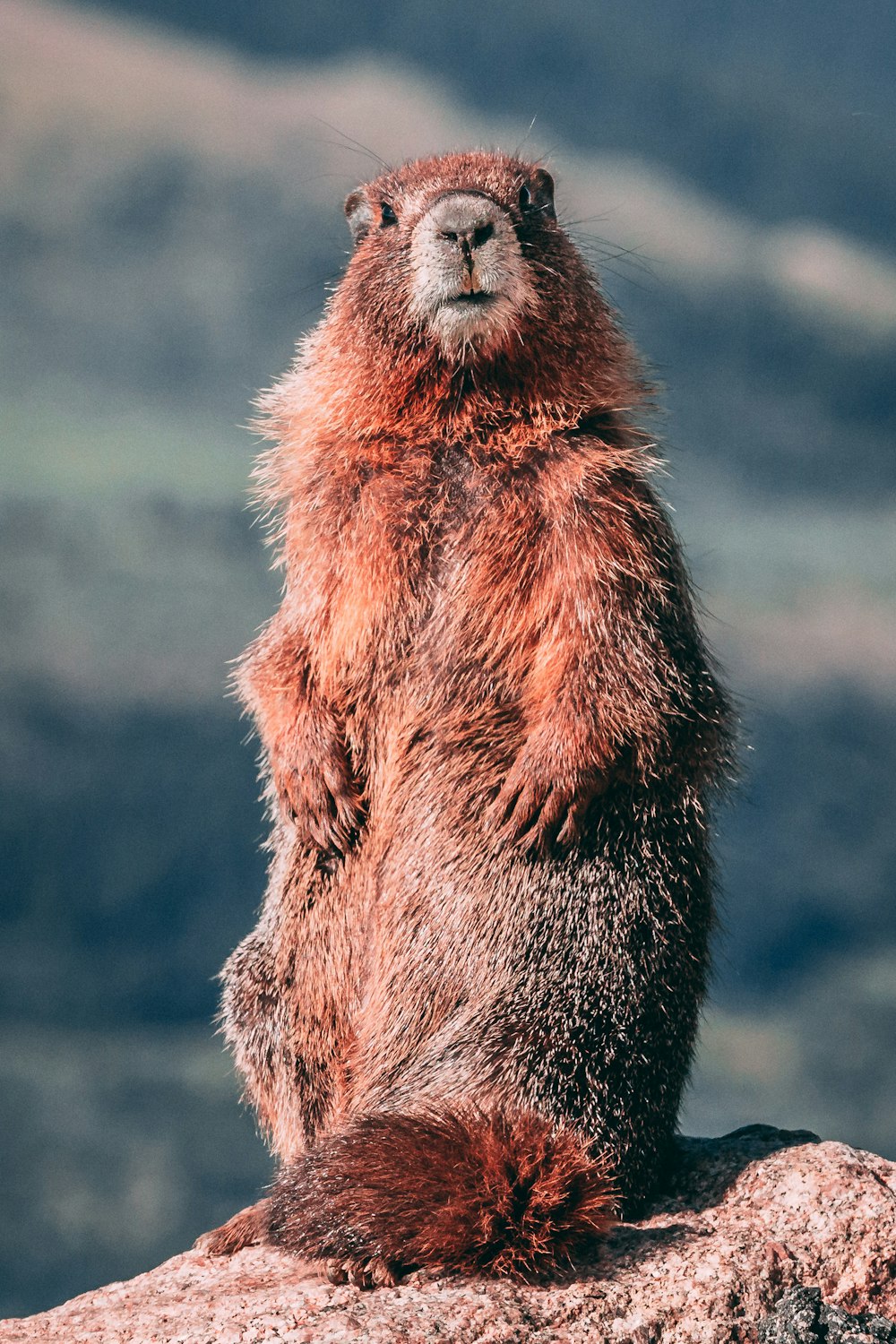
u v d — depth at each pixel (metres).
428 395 15.13
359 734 14.94
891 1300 13.00
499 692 14.35
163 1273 14.06
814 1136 14.84
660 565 14.66
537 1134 12.79
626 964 13.95
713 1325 12.28
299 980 14.90
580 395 15.21
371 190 16.97
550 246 15.57
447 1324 11.95
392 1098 14.02
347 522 14.98
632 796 14.27
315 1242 12.84
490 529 14.36
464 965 14.05
